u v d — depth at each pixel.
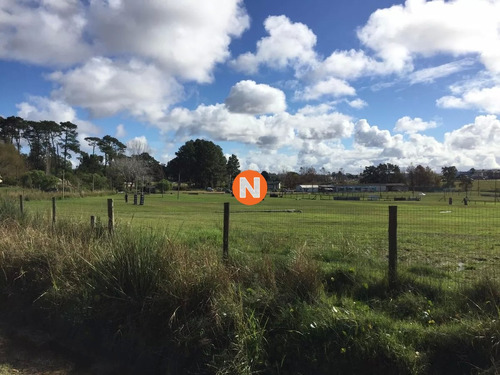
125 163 84.69
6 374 4.06
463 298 4.50
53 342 4.82
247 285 4.84
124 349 4.44
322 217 21.92
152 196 64.94
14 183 54.59
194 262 4.86
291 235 10.91
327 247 7.90
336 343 3.88
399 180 144.62
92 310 4.78
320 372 3.79
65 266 5.65
